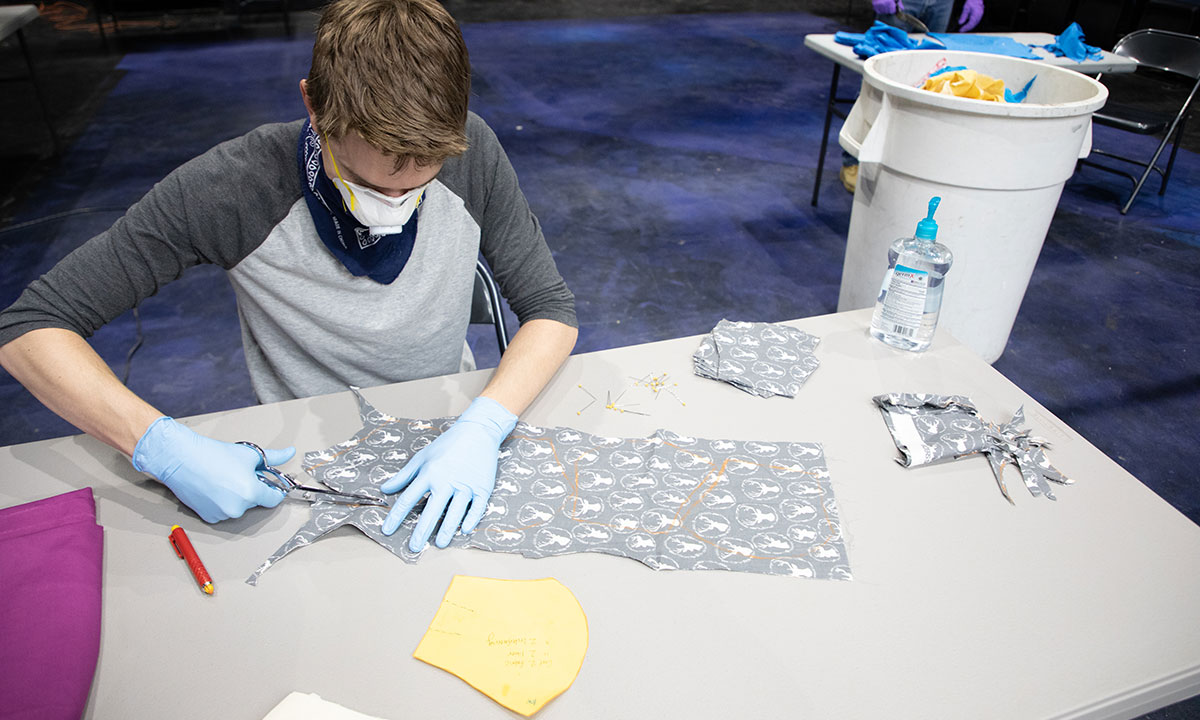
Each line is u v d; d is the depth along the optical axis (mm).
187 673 692
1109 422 2262
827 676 698
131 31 6203
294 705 657
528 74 5375
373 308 1124
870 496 907
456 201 1087
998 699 682
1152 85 5449
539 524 859
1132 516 889
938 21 3707
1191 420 2271
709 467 942
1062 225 3416
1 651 671
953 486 930
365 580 789
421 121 722
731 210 3529
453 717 664
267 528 851
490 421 944
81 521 821
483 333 2689
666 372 1133
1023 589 791
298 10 6824
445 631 733
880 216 2076
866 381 1124
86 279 914
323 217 986
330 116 734
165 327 2607
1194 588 799
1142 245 3266
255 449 900
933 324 1212
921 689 688
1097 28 5605
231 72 5211
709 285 2932
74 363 877
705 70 5602
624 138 4309
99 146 3992
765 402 1070
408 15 710
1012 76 2092
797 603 769
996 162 1808
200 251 986
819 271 3047
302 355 1209
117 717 655
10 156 3857
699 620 749
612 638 729
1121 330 2695
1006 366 2498
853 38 3002
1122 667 714
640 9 7453
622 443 981
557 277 1167
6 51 5562
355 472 923
